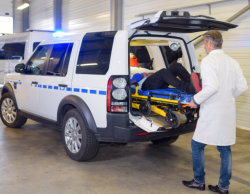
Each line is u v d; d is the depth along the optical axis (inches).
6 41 401.4
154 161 165.2
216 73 116.9
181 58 176.9
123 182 136.0
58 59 178.4
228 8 253.1
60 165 154.7
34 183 132.4
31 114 201.3
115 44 141.6
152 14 328.8
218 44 121.5
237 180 141.8
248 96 244.7
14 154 169.8
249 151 186.9
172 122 134.8
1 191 124.1
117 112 137.9
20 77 212.4
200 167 127.0
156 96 142.6
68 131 163.9
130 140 137.2
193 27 145.0
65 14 502.0
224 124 118.3
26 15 647.8
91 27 436.1
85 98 151.4
